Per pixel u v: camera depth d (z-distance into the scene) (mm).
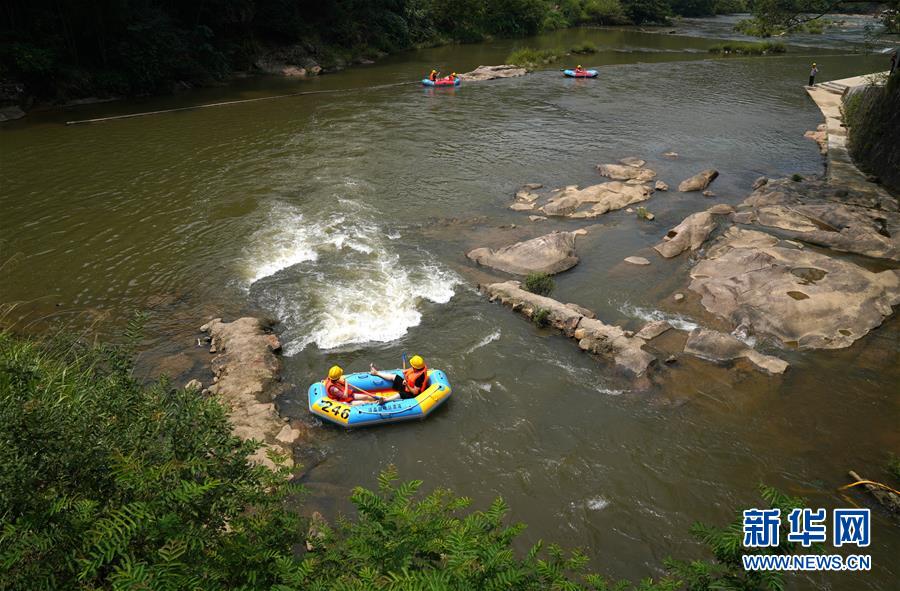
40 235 15383
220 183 19219
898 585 7055
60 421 4102
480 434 9469
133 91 30750
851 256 14945
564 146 23859
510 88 34719
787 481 8562
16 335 11180
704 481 8586
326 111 28672
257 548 3982
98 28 28859
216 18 35500
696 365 10938
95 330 11523
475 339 11758
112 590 3617
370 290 13352
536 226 16781
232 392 9828
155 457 4238
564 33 64500
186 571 3463
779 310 12195
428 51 49594
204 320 12078
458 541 3621
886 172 19484
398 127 26078
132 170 20109
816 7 22797
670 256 15008
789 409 9922
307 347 11430
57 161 20734
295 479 8414
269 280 13648
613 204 18031
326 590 3592
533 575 3977
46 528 3492
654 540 7688
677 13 82812
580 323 11820
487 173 20812
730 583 3715
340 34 42969
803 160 22500
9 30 26781
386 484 4855
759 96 32812
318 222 16672
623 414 9859
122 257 14422
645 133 25766
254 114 27828
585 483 8570
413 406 9672
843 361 11117
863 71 40156
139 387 5363
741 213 17125
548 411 9945
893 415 9781
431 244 15672
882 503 8125
